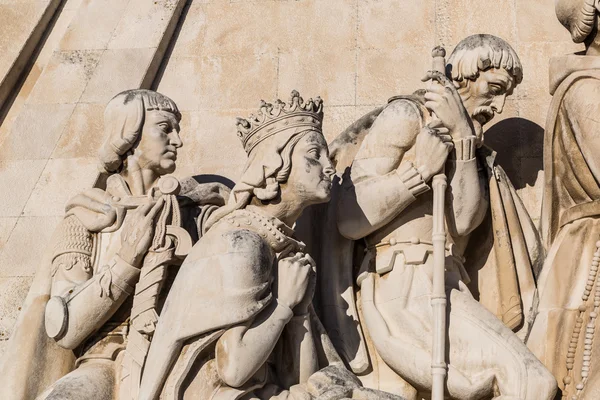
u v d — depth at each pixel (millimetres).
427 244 24219
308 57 28406
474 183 24312
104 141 24969
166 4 29188
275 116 23391
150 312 23203
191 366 22438
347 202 24344
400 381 23828
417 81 27969
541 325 24078
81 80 28578
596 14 24906
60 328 23500
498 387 22969
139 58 28625
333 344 24062
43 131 28016
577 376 23469
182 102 28312
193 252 23000
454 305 23641
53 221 26938
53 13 30062
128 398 22875
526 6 28406
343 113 27828
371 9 28688
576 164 24656
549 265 24562
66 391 22891
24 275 26375
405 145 24219
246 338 22344
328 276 24562
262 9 29047
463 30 28375
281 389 23000
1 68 29250
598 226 24391
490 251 24938
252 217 23188
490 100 24891
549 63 25969
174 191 23906
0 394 24219
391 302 23953
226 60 28625
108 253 24328
